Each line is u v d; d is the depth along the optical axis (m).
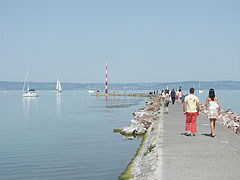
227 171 8.63
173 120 21.44
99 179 12.48
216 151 11.04
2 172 14.17
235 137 14.06
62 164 15.35
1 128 32.03
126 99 111.62
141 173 10.37
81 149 19.20
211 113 13.94
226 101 92.75
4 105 83.50
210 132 15.50
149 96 132.25
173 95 39.44
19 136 25.81
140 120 29.81
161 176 8.35
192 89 14.46
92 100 108.62
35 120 41.12
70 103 90.56
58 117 45.09
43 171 14.20
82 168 14.43
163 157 10.41
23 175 13.64
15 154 18.08
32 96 158.88
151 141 15.22
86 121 37.97
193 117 14.32
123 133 25.41
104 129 29.34
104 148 19.20
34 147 20.36
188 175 8.36
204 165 9.28
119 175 12.82
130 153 17.39
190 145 12.18
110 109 60.12
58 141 22.69
